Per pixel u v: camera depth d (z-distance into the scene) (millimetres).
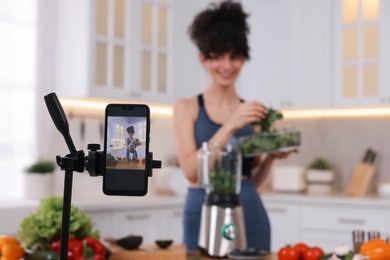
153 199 4062
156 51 4332
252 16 4621
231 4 2572
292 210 4219
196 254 2297
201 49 2594
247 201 2576
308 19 4402
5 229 3311
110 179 981
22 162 4027
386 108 4270
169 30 4445
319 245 4113
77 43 3984
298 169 4582
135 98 4164
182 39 4539
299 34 4438
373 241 1860
